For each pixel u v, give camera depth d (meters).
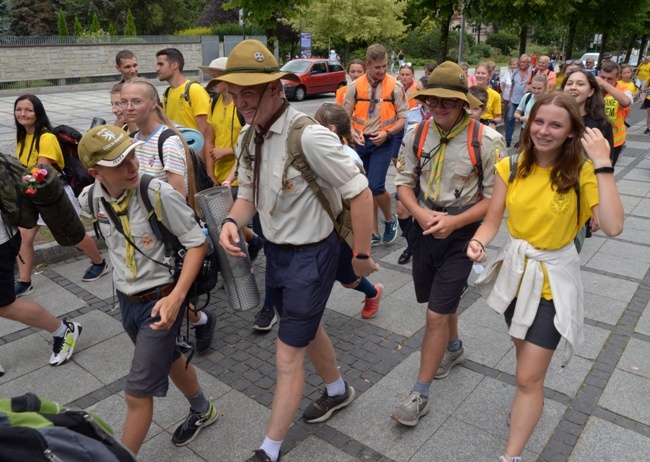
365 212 2.44
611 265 5.26
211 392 3.36
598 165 2.22
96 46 23.45
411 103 6.71
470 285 4.76
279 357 2.53
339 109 3.65
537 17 11.22
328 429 3.00
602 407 3.15
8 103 17.84
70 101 18.77
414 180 3.07
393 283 4.88
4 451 1.10
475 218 2.81
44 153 4.61
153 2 40.25
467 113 2.85
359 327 4.11
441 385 3.37
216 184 4.90
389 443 2.89
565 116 2.20
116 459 1.29
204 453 2.85
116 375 3.58
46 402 1.27
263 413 3.16
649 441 2.88
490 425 3.01
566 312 2.34
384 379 3.46
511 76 11.54
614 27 17.00
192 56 27.62
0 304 3.39
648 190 7.93
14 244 3.31
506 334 3.97
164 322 2.35
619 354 3.71
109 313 4.40
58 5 37.50
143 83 3.34
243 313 4.37
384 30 35.59
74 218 3.22
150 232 2.46
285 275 2.53
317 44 36.47
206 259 2.62
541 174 2.38
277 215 2.49
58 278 5.03
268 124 2.40
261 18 10.55
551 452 2.80
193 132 4.04
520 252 2.43
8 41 21.39
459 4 10.73
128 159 2.31
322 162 2.34
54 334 3.68
